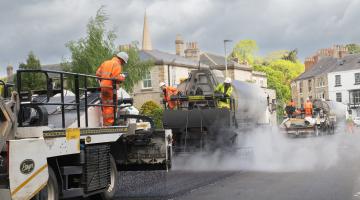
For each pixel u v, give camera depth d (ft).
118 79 30.55
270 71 267.18
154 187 33.65
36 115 23.57
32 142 20.95
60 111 28.32
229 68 179.42
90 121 29.01
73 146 23.97
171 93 56.08
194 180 37.29
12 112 21.67
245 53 278.67
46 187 22.53
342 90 252.42
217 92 53.11
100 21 94.58
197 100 53.36
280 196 29.48
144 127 33.04
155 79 145.07
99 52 93.30
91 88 30.09
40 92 29.30
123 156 31.60
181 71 152.46
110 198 28.48
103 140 26.99
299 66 312.50
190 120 51.06
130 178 38.22
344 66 254.68
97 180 25.88
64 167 24.21
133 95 126.72
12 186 19.80
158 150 31.42
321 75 261.44
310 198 28.63
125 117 31.63
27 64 114.73
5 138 20.93
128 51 104.94
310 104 114.21
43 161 21.56
